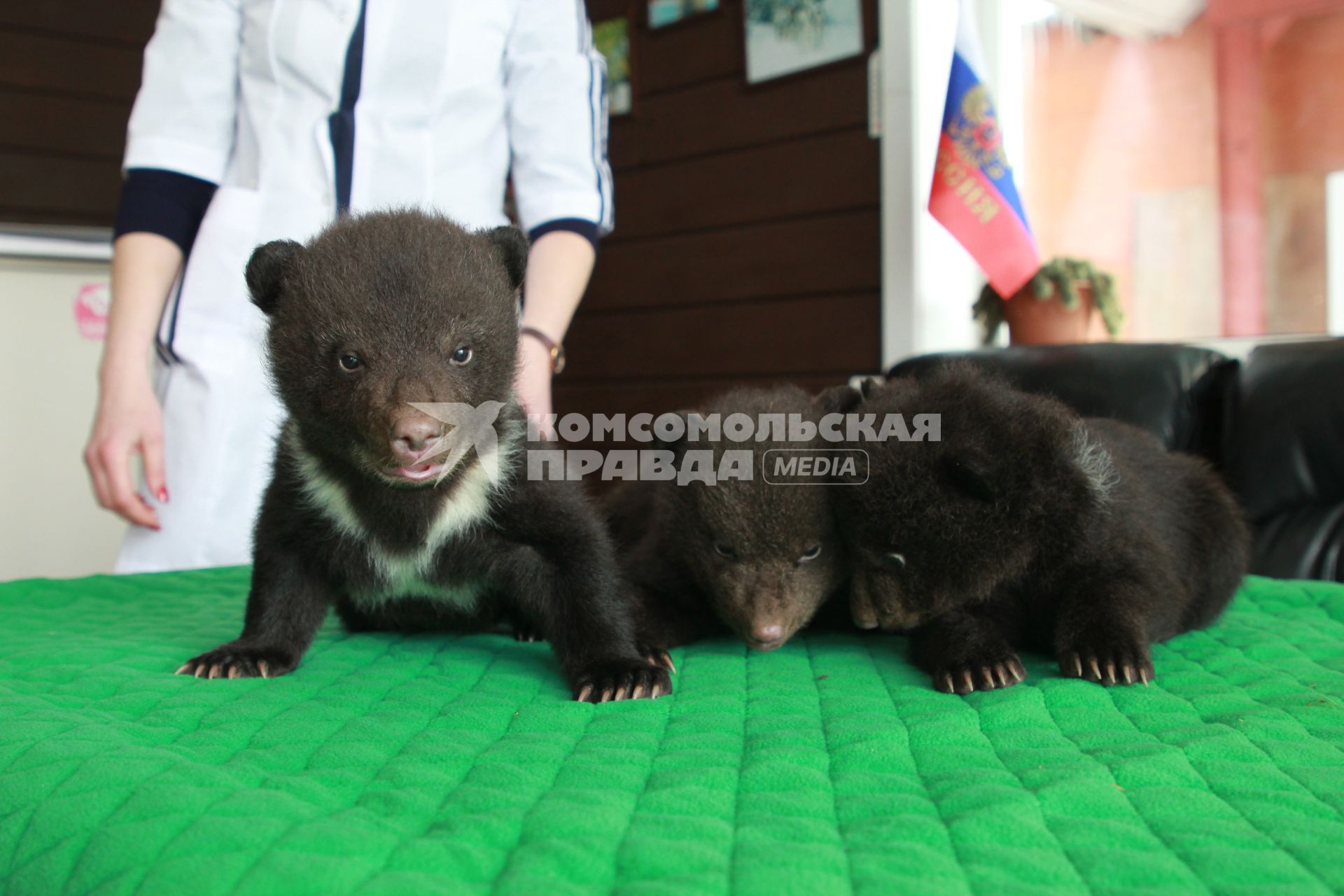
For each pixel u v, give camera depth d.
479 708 0.53
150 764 0.41
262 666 0.61
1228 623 0.76
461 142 1.02
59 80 1.60
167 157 0.95
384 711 0.52
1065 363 1.11
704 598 0.74
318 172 0.97
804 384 1.66
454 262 0.58
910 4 1.43
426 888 0.32
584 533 0.65
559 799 0.39
